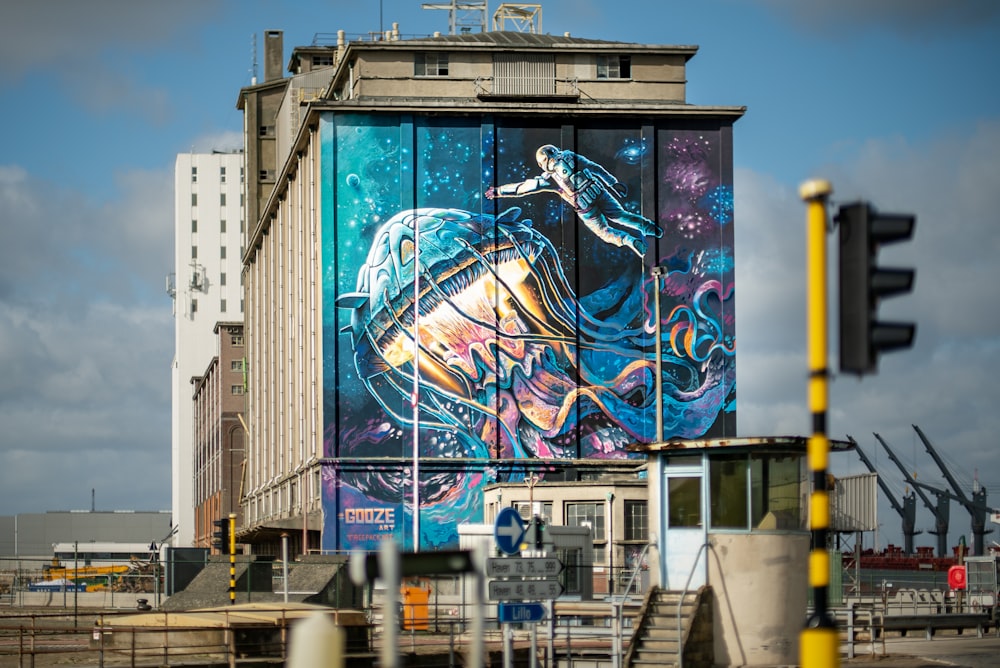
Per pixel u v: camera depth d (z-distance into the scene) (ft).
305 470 252.62
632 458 230.68
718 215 237.86
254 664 114.93
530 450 228.84
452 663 107.86
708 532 102.58
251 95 389.39
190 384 608.60
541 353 231.30
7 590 261.44
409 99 240.73
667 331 234.58
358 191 231.09
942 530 464.24
